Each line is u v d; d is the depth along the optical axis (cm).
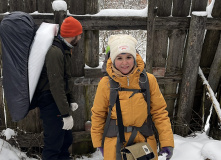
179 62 271
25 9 225
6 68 187
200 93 294
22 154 267
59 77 184
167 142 141
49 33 185
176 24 249
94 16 233
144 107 139
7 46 182
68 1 229
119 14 237
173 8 246
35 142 272
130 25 242
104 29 240
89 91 265
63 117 191
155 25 247
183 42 262
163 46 262
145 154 132
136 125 142
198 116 305
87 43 247
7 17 184
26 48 180
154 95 144
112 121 144
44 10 227
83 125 278
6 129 263
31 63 181
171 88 287
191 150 244
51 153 218
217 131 280
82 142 285
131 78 134
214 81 278
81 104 267
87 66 253
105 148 146
